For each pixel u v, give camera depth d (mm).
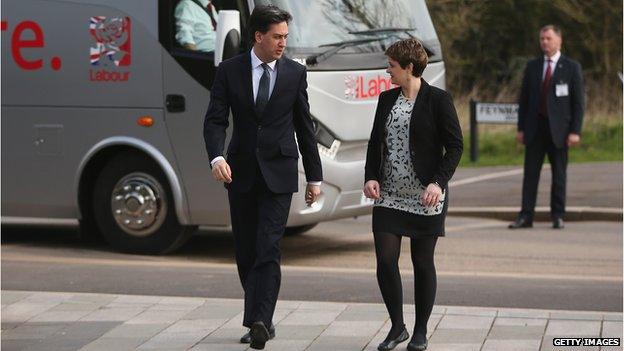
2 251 12539
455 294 9758
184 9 11641
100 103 12023
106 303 9219
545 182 17266
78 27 12078
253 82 7715
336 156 11711
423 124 7465
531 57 28719
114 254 12281
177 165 11781
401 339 7648
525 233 13836
